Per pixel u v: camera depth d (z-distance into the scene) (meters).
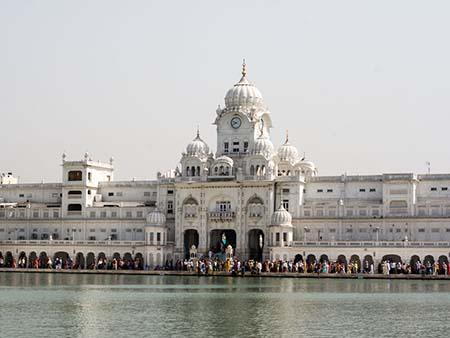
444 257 170.38
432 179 187.88
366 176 193.25
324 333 65.25
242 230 192.88
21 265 193.00
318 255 180.25
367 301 93.75
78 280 142.12
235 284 130.50
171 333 64.75
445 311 81.94
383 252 174.88
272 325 70.00
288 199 192.75
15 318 74.12
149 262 193.25
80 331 65.62
